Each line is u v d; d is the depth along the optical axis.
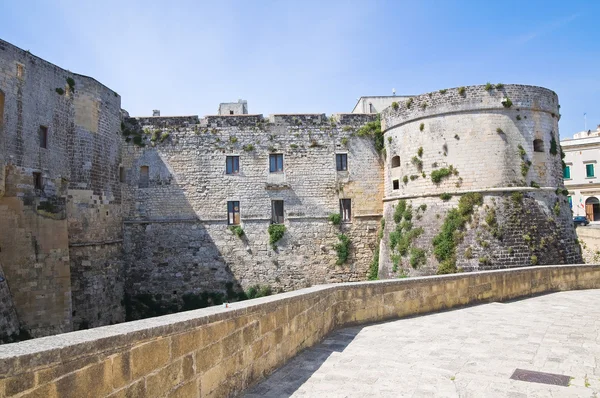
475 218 25.53
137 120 32.41
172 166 32.34
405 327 11.73
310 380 7.87
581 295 16.47
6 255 21.42
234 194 32.38
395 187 30.84
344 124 33.09
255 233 32.22
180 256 31.92
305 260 32.22
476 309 13.96
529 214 25.36
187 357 6.06
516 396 6.88
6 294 20.12
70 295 24.36
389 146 31.22
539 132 26.69
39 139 23.47
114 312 29.52
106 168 29.17
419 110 28.27
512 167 25.72
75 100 26.44
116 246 30.28
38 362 4.09
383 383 7.60
